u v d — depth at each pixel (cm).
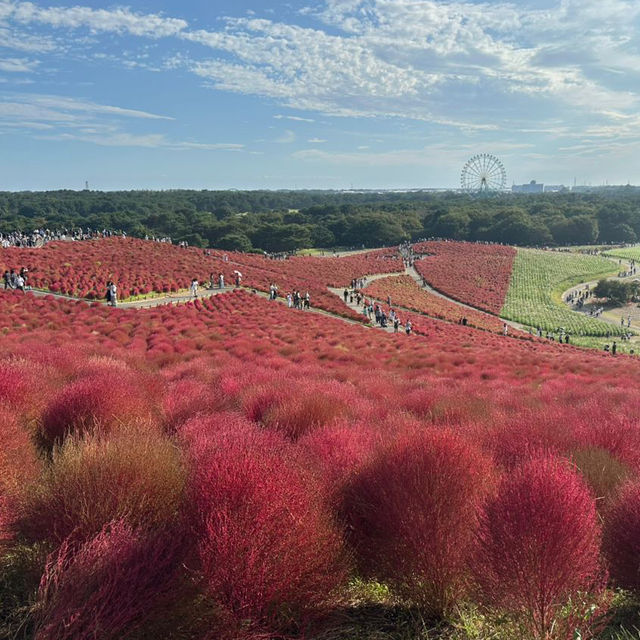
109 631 266
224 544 293
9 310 2980
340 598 350
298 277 7362
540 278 10725
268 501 316
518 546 301
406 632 331
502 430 643
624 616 349
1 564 368
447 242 14275
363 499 392
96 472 380
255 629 291
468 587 339
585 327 7131
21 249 5412
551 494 313
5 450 454
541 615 299
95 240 7081
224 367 1508
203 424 646
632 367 2778
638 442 650
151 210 17888
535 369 2406
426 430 415
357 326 3925
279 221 16100
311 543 317
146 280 4916
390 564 358
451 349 3069
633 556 363
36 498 395
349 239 15400
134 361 1580
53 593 289
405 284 8469
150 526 359
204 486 339
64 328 2639
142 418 646
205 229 13788
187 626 292
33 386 732
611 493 459
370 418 782
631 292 9175
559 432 636
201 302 4134
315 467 454
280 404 780
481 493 365
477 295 8631
